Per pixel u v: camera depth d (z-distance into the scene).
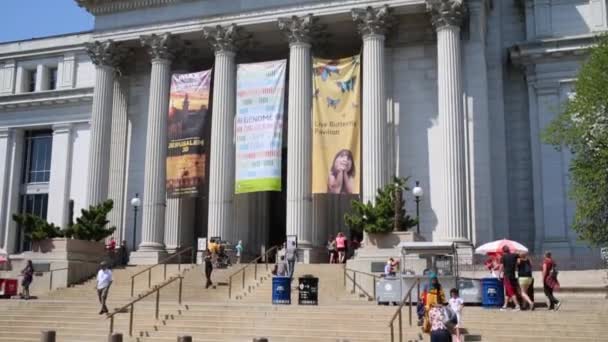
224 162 46.19
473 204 42.44
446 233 40.53
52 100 62.50
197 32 48.44
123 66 52.66
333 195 47.97
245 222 48.62
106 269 30.14
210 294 35.78
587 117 34.00
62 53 63.72
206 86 47.41
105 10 51.03
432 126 44.66
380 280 30.80
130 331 25.81
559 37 47.59
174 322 26.91
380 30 44.22
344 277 36.31
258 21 46.72
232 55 47.84
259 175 44.50
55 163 62.06
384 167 42.53
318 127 44.00
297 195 43.44
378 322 25.20
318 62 44.91
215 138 46.56
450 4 42.62
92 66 62.47
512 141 48.69
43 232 40.97
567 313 25.42
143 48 51.47
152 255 46.41
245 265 39.88
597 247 41.75
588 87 33.97
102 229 42.91
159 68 49.31
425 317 23.11
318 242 45.06
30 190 63.75
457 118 41.56
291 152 44.28
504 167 46.56
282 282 30.70
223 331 25.62
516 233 47.38
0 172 64.06
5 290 37.97
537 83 47.69
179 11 49.00
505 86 49.41
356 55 46.41
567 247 44.84
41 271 40.19
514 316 25.14
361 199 44.25
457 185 40.78
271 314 26.70
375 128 42.72
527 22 49.00
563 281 37.19
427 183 43.94
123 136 51.78
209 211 45.88
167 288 36.69
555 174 46.34
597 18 47.41
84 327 27.88
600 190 33.34
